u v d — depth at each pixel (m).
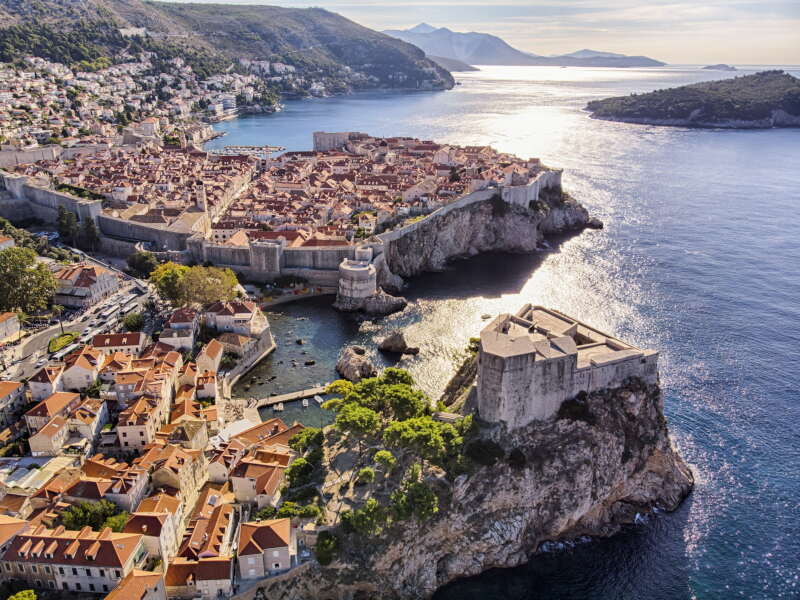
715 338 199.75
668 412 161.88
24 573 100.12
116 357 157.62
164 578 100.81
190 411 146.00
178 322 179.50
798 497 135.75
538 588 117.25
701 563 121.75
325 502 117.94
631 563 122.56
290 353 195.00
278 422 146.25
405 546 115.38
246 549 103.81
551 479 128.38
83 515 108.50
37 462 126.38
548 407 134.25
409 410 137.50
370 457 129.25
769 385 173.62
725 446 150.38
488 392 130.38
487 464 125.38
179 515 115.69
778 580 117.44
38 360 163.62
